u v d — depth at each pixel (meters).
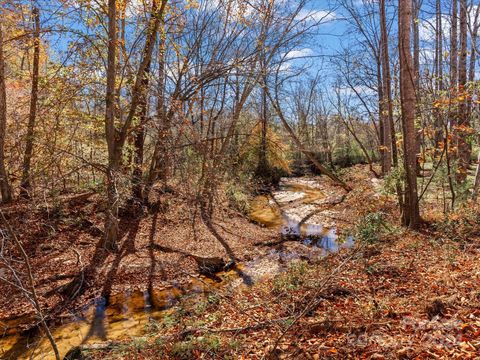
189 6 10.73
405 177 9.81
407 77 9.31
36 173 7.98
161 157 8.45
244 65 10.24
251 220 15.06
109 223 9.04
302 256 10.31
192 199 8.42
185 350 4.61
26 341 6.21
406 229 9.27
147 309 7.36
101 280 8.48
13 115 10.45
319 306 5.47
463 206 9.76
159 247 10.70
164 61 11.38
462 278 5.50
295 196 20.62
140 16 10.20
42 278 8.24
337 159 32.69
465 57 12.44
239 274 9.30
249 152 21.33
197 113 12.07
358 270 6.80
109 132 8.80
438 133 11.63
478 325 3.89
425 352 3.63
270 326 5.03
